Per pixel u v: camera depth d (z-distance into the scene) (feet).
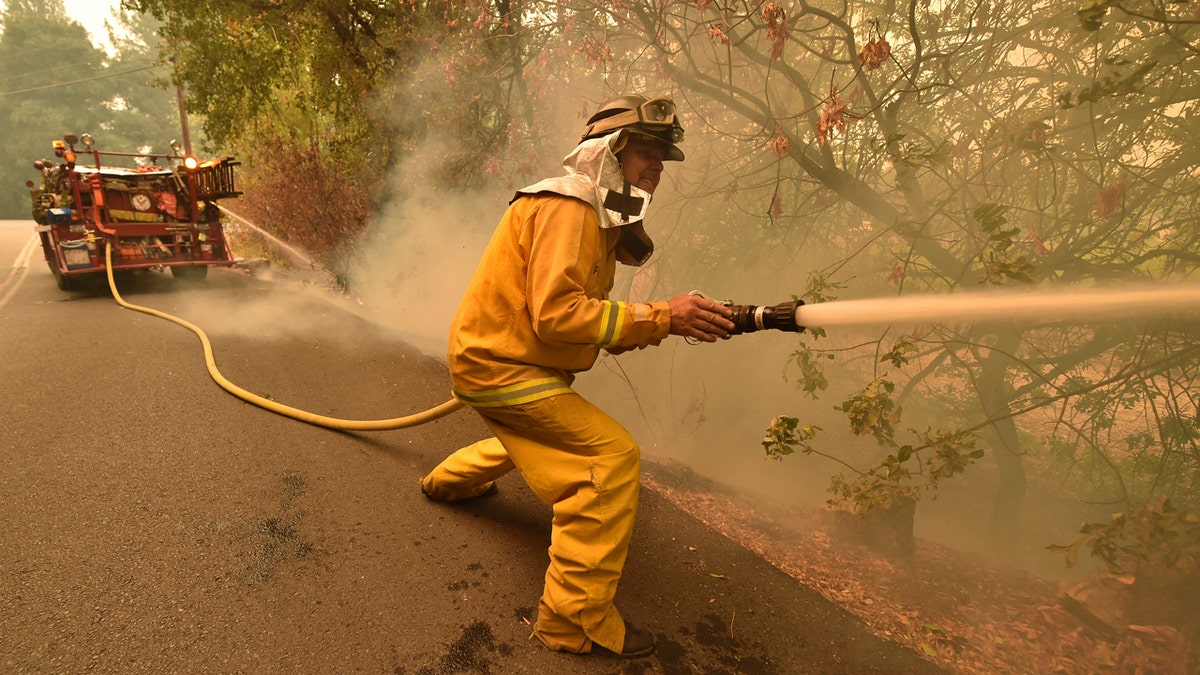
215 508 9.29
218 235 31.37
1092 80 10.87
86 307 24.50
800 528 12.60
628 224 6.73
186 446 11.20
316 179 27.76
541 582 8.21
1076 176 11.73
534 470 7.12
